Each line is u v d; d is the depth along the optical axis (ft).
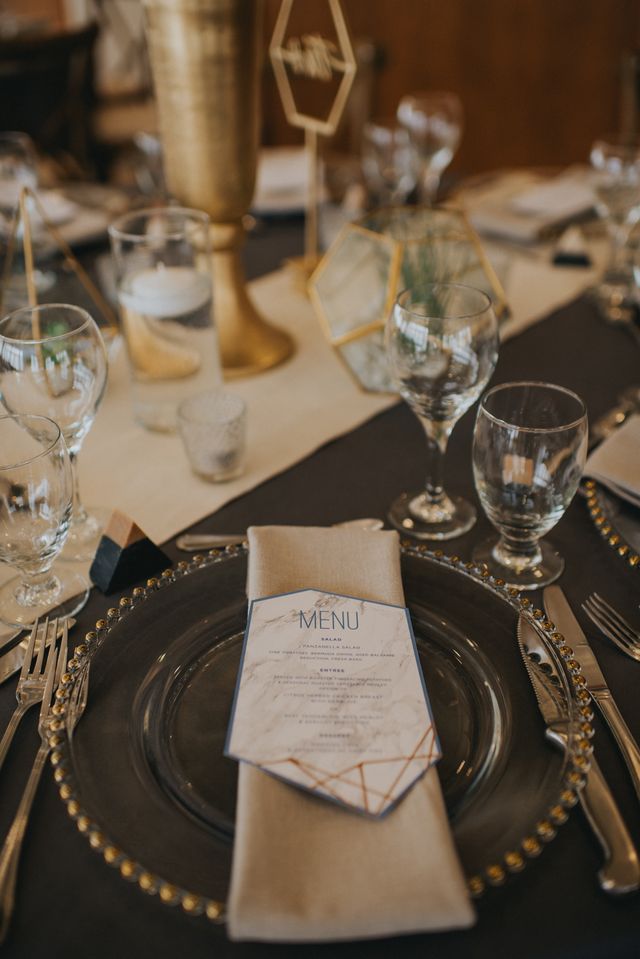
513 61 9.32
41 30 10.16
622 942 1.36
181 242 2.72
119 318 3.57
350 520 2.40
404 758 1.53
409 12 9.41
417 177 4.58
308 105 3.65
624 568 2.16
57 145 7.64
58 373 2.24
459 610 1.92
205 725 1.69
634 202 3.63
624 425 2.39
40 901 1.42
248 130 2.91
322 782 1.48
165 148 3.00
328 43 3.44
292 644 1.76
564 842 1.50
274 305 3.76
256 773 1.49
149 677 1.77
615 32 8.75
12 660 1.90
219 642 1.86
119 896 1.42
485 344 2.20
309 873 1.34
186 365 2.79
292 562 1.95
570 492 2.02
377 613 1.83
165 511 2.46
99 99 9.37
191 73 2.73
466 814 1.48
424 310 2.53
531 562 2.16
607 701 1.76
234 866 1.34
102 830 1.45
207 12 2.60
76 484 2.42
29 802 1.55
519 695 1.72
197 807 1.52
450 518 2.35
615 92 9.07
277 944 1.35
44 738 1.66
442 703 1.73
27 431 2.08
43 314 2.49
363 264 2.95
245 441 2.59
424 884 1.31
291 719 1.60
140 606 1.93
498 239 4.30
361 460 2.70
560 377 3.13
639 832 1.52
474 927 1.38
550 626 1.85
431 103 4.42
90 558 2.28
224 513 2.45
